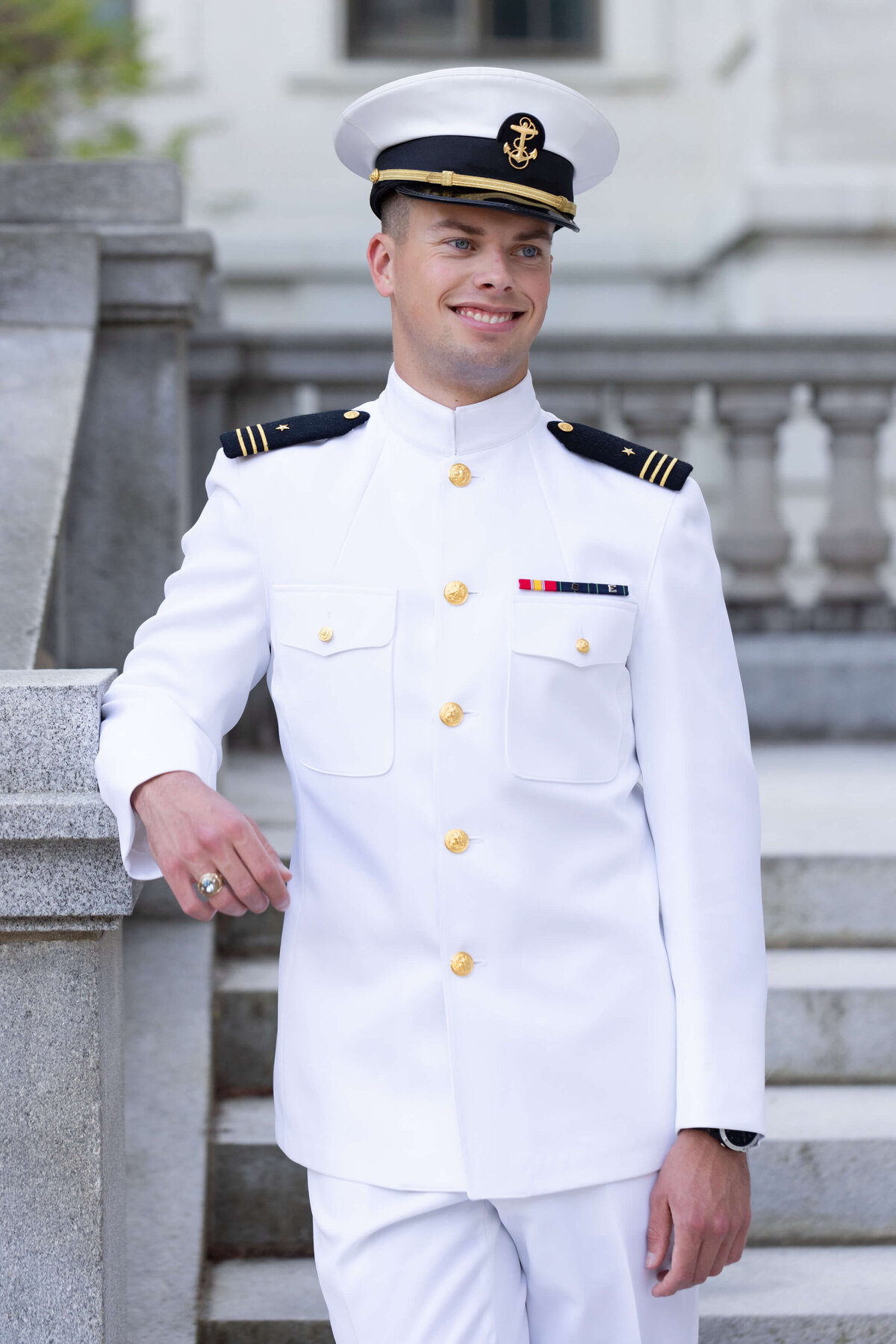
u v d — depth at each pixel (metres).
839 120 11.27
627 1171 2.26
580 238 12.60
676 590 2.38
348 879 2.32
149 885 4.20
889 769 6.44
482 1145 2.21
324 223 12.70
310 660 2.33
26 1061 2.45
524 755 2.28
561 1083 2.25
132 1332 3.13
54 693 2.35
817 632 7.77
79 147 8.96
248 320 12.46
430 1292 2.23
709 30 12.78
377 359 6.94
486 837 2.27
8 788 2.36
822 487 11.10
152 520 4.66
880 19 11.23
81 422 4.63
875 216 11.05
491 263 2.31
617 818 2.34
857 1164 3.71
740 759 2.38
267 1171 3.67
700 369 7.45
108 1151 2.53
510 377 2.41
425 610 2.32
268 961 4.34
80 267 4.48
